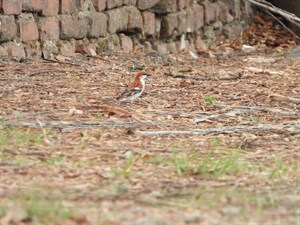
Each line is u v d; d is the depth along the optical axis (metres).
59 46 20.59
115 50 22.86
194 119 14.72
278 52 26.17
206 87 18.06
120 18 23.05
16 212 9.07
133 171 11.39
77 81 17.56
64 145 12.53
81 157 11.95
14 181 10.66
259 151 12.89
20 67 18.50
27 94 15.81
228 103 16.44
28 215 9.06
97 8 22.06
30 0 19.48
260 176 11.38
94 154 12.14
